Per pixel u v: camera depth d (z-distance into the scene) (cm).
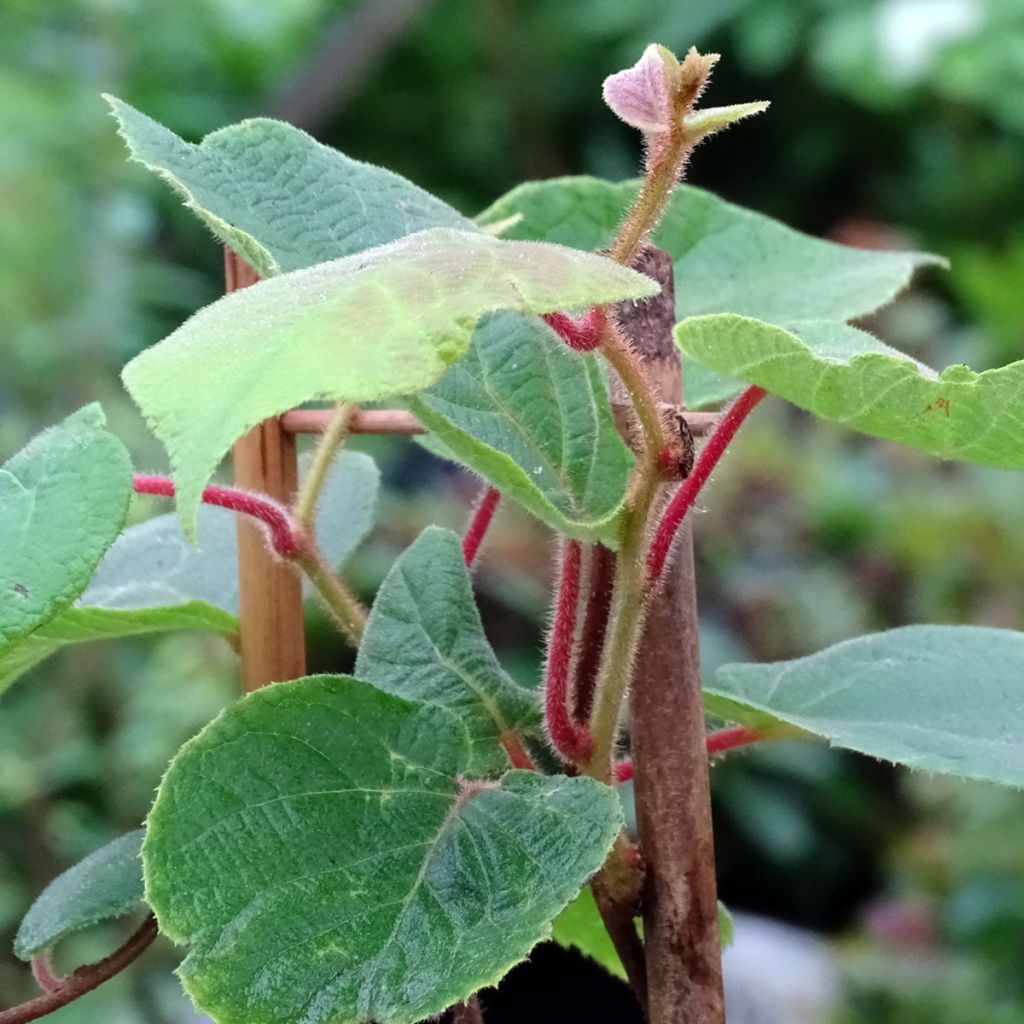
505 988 147
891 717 74
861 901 209
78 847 165
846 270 83
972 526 184
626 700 71
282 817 68
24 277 179
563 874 67
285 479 76
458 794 69
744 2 289
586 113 315
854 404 67
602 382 73
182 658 172
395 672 71
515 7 312
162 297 200
